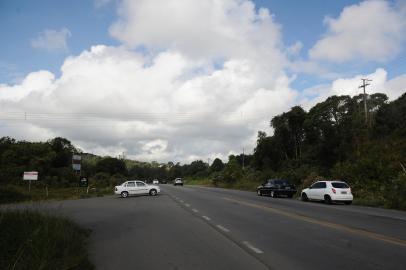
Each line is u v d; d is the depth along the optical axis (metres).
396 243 11.20
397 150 39.16
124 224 16.47
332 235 12.77
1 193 40.50
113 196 43.25
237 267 8.56
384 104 61.69
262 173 65.00
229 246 11.06
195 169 159.62
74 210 23.69
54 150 82.94
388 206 24.95
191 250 10.55
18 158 73.00
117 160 113.62
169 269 8.48
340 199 28.30
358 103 67.38
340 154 52.25
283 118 73.12
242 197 36.25
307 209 22.89
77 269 8.26
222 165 134.12
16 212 12.09
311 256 9.56
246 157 118.19
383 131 53.19
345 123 56.88
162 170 168.75
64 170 75.31
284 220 17.17
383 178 32.34
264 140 75.25
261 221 16.86
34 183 64.25
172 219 18.11
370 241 11.55
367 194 30.70
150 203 29.28
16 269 7.60
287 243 11.40
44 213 14.32
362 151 43.91
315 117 62.34
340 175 36.97
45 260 7.98
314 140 63.94
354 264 8.70
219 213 20.66
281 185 37.25
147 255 9.97
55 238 9.94
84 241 11.74
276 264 8.78
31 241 9.11
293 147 72.81
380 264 8.69
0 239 9.25
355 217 18.31
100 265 8.94
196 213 20.86
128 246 11.28
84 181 49.00
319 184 29.95
